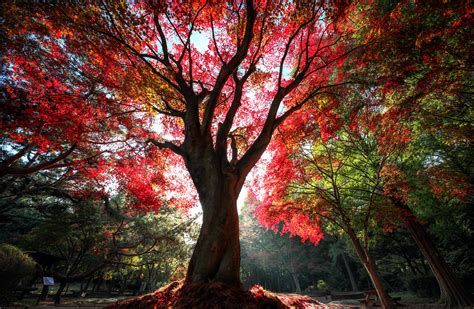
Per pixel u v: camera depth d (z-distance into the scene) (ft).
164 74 26.18
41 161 43.47
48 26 18.35
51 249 64.85
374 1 27.53
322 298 72.49
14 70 23.08
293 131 29.96
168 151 35.73
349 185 40.57
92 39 19.40
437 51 19.90
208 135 20.53
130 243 59.72
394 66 20.31
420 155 36.50
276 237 109.40
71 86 25.55
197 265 16.39
